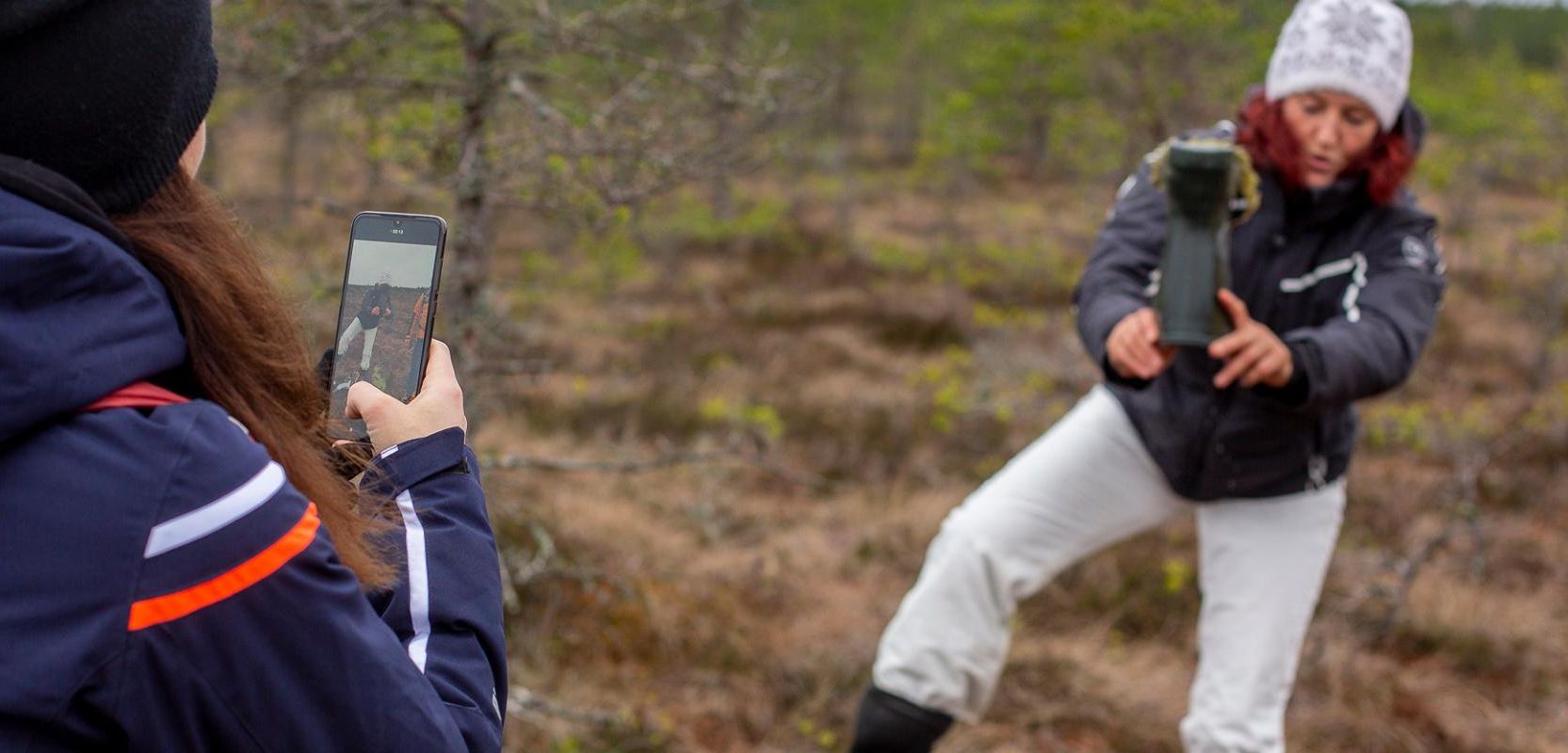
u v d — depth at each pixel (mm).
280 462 972
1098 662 4930
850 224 17953
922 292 13398
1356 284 2523
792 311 12672
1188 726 2779
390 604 1029
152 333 862
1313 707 4637
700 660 4824
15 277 792
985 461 7531
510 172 3000
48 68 858
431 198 3227
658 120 3096
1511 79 17219
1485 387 10008
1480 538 6027
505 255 8312
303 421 1058
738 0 3418
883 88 25469
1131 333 2355
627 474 6832
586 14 3219
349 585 912
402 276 1193
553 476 6414
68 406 814
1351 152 2494
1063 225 15523
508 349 3641
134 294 856
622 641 4773
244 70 3215
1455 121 17219
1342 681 4836
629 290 12375
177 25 919
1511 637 5301
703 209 13945
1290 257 2561
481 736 1007
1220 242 2271
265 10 3236
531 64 3266
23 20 839
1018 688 4668
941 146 15867
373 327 1185
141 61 893
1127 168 9359
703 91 3252
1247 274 2576
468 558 1069
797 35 20953
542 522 5250
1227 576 2750
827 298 13328
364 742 895
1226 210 2279
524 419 7352
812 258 15766
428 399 1140
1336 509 2789
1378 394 2422
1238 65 8992
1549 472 7617
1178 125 9023
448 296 3082
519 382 4496
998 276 13680
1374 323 2428
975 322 11852
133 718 825
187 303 929
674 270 13289
